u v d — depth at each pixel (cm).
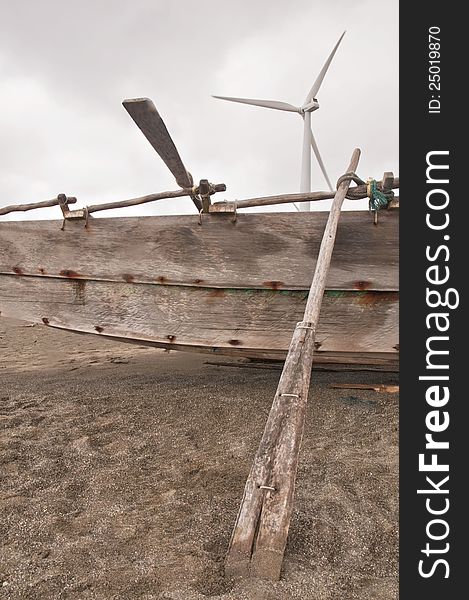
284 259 441
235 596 203
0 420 416
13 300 510
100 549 238
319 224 435
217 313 459
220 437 382
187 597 203
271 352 475
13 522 261
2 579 216
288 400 267
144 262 467
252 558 218
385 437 372
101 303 483
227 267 451
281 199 441
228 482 307
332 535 250
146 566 225
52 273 491
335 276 435
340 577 219
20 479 309
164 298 468
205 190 437
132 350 971
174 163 430
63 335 1200
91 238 478
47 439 375
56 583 213
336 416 420
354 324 439
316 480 308
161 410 441
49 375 649
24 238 500
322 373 578
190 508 278
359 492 292
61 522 262
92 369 698
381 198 416
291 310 446
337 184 410
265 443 252
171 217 458
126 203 478
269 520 226
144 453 353
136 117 400
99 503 283
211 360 746
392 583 217
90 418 423
